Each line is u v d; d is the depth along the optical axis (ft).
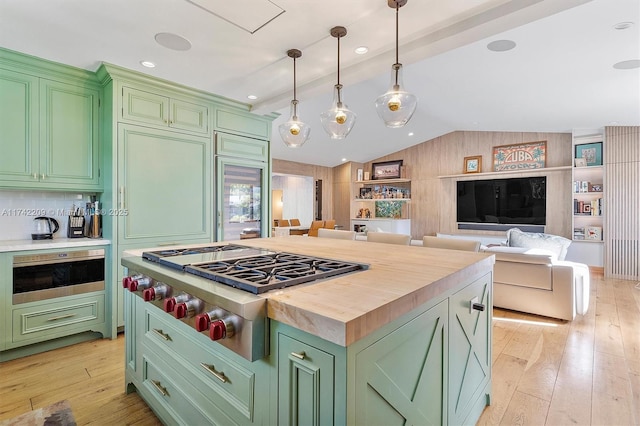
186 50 8.12
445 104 16.53
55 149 8.81
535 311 10.85
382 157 29.07
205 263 4.96
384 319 3.07
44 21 6.78
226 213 11.80
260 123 12.92
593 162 18.31
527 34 7.95
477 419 5.68
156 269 4.85
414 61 8.34
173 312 4.12
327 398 2.88
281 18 6.75
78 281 8.76
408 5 6.30
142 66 9.00
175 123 10.34
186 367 4.76
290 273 4.21
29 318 8.04
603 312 11.51
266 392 3.47
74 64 8.81
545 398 6.39
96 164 9.50
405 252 6.35
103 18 6.70
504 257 11.34
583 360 7.96
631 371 7.41
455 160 24.64
